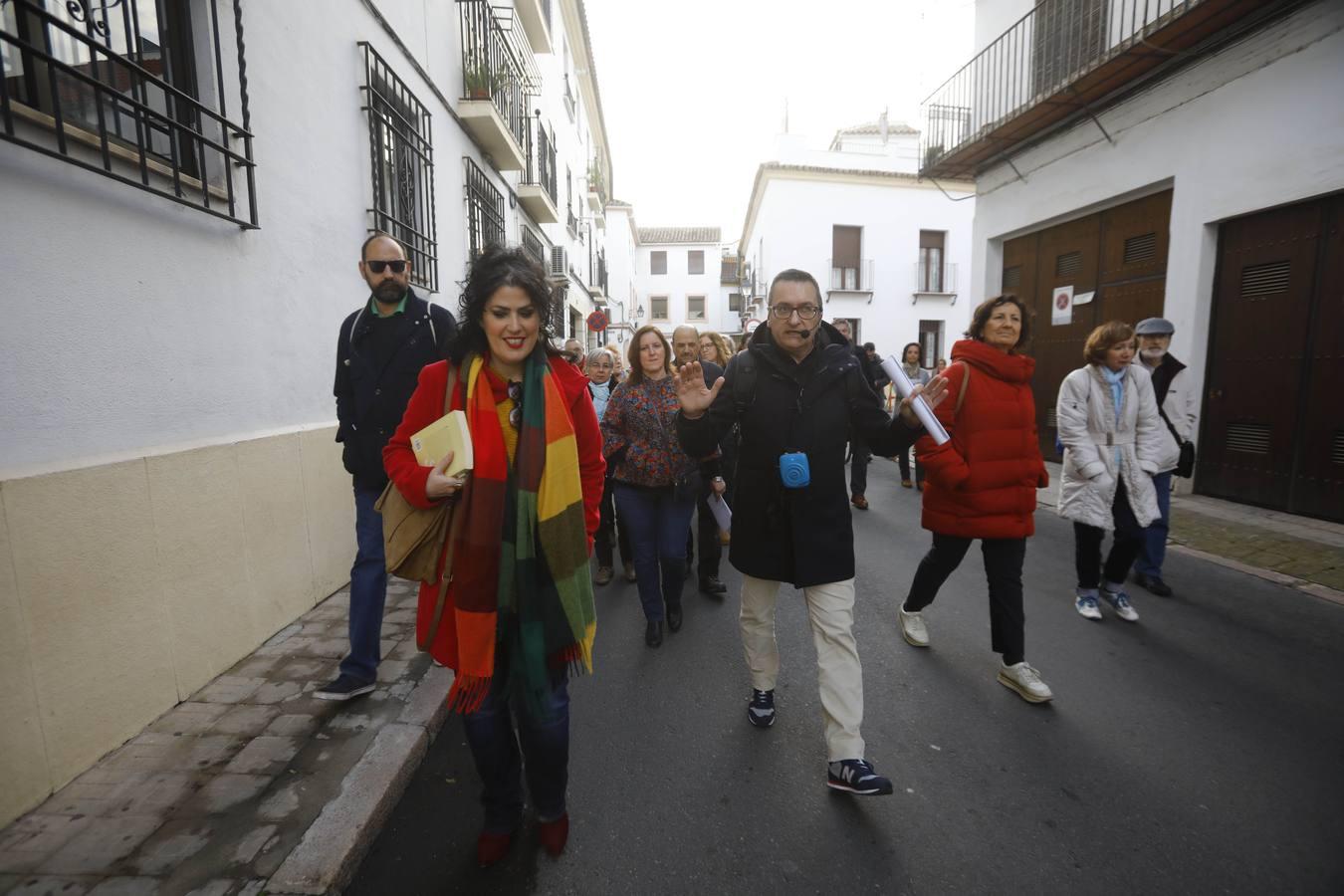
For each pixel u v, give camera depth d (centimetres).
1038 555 514
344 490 418
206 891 173
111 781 219
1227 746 253
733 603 425
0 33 190
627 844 202
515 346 175
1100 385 376
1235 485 655
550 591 184
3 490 199
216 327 306
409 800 224
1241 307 648
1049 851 197
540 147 1216
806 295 225
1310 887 182
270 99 353
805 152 2205
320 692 273
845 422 235
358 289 453
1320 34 555
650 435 356
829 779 225
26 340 212
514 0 953
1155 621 376
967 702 288
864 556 517
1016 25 878
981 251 1044
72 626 221
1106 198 796
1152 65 693
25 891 172
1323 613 384
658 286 3953
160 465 262
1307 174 571
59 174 223
